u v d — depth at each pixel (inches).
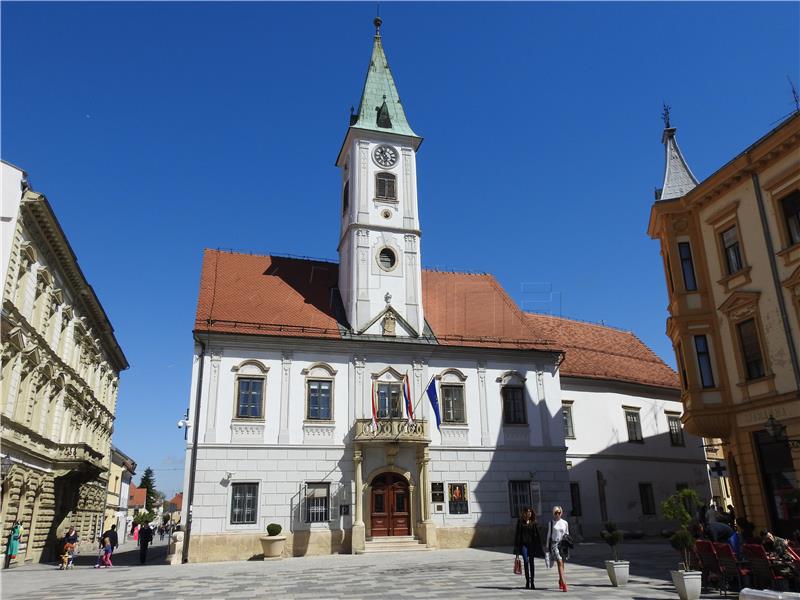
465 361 1414.9
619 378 1690.5
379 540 1227.9
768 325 908.6
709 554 595.8
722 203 1010.1
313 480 1226.6
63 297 1416.1
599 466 1578.5
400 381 1350.9
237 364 1252.5
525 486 1365.7
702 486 1755.7
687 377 1011.3
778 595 362.6
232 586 720.3
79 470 1444.4
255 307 1357.0
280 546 1125.1
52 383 1384.1
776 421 807.7
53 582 821.9
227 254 1507.1
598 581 682.2
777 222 905.5
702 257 1043.3
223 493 1174.3
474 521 1304.1
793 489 853.8
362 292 1412.4
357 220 1470.2
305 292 1464.1
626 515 1577.3
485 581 704.4
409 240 1493.6
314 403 1279.5
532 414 1422.2
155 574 904.9
